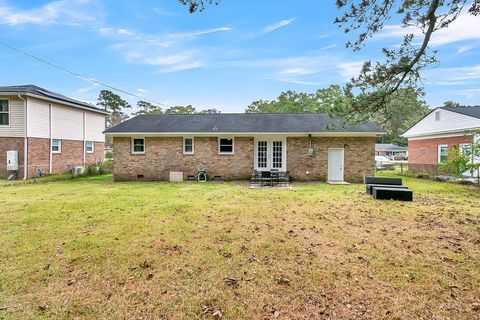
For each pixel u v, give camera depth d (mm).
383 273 3908
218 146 15688
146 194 10773
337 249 4836
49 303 3146
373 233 5762
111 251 4695
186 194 10789
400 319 2869
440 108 19875
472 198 10258
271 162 15773
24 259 4344
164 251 4711
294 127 15531
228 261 4312
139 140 16000
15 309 3020
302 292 3404
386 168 27234
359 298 3268
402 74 5582
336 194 10859
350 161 15289
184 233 5688
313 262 4281
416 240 5320
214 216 7141
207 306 3121
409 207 8422
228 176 15719
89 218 6875
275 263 4242
